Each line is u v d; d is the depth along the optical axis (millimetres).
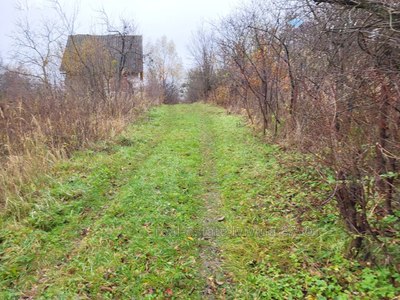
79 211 5016
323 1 4098
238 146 8625
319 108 3938
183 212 5035
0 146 6672
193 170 6957
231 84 17109
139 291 3377
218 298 3318
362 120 3670
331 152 3477
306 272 3471
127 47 18469
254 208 5066
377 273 3160
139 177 6406
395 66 3879
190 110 18422
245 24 12711
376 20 4008
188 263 3830
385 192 3400
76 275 3596
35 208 4883
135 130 10477
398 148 3346
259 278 3465
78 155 7320
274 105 9711
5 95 9969
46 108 8242
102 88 12117
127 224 4609
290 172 6082
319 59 6988
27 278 3580
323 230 4121
